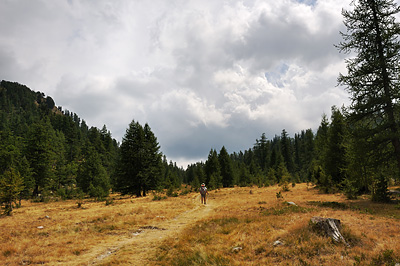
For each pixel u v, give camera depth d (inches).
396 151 639.8
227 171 2613.2
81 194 1777.8
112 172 2623.0
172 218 584.4
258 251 283.9
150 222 534.6
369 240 288.2
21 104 7455.7
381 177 695.1
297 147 4040.4
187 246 330.6
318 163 1619.1
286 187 1344.7
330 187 1048.2
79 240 396.8
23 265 289.6
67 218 621.6
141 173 1556.3
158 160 1737.2
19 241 396.5
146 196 1473.9
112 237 418.9
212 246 316.5
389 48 661.3
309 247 267.9
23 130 4301.2
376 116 679.1
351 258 239.6
